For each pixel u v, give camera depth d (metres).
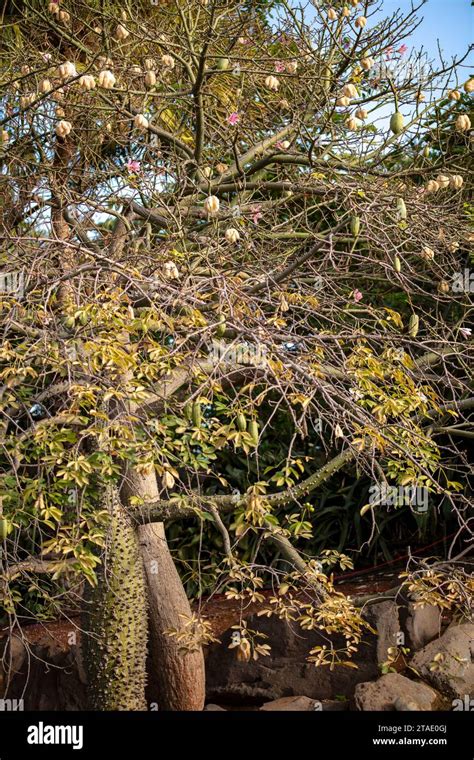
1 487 3.46
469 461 6.50
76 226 4.24
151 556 4.67
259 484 3.24
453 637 4.57
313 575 4.06
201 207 4.83
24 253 3.33
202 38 4.87
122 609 4.24
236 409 3.16
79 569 3.22
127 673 4.25
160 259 3.59
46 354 2.94
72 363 2.97
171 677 4.53
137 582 4.31
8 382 2.96
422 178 5.35
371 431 3.33
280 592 3.92
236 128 4.69
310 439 6.77
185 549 6.63
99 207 4.18
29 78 4.93
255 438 3.04
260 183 4.60
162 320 3.10
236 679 4.81
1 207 4.54
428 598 3.97
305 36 5.16
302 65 4.93
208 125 5.30
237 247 4.68
